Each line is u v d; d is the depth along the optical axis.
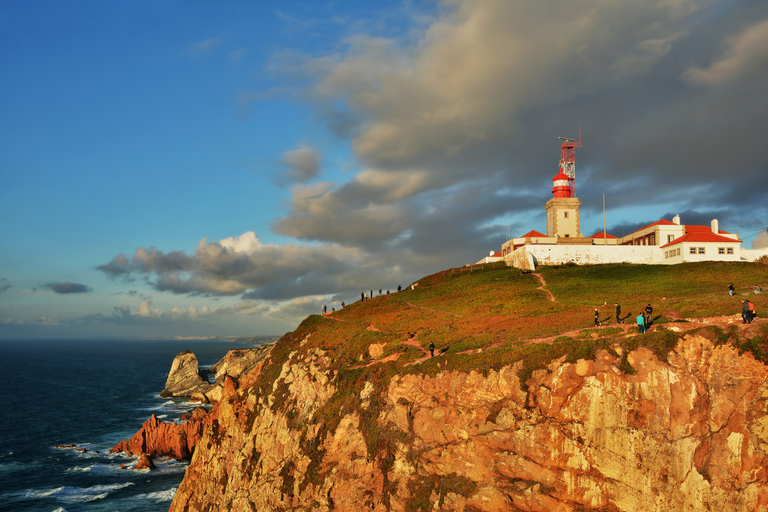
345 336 72.81
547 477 39.19
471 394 44.97
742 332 36.25
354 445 51.53
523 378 42.41
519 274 94.88
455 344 54.62
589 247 98.62
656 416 36.56
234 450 68.06
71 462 92.38
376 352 62.91
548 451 39.56
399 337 64.50
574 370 40.44
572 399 39.78
